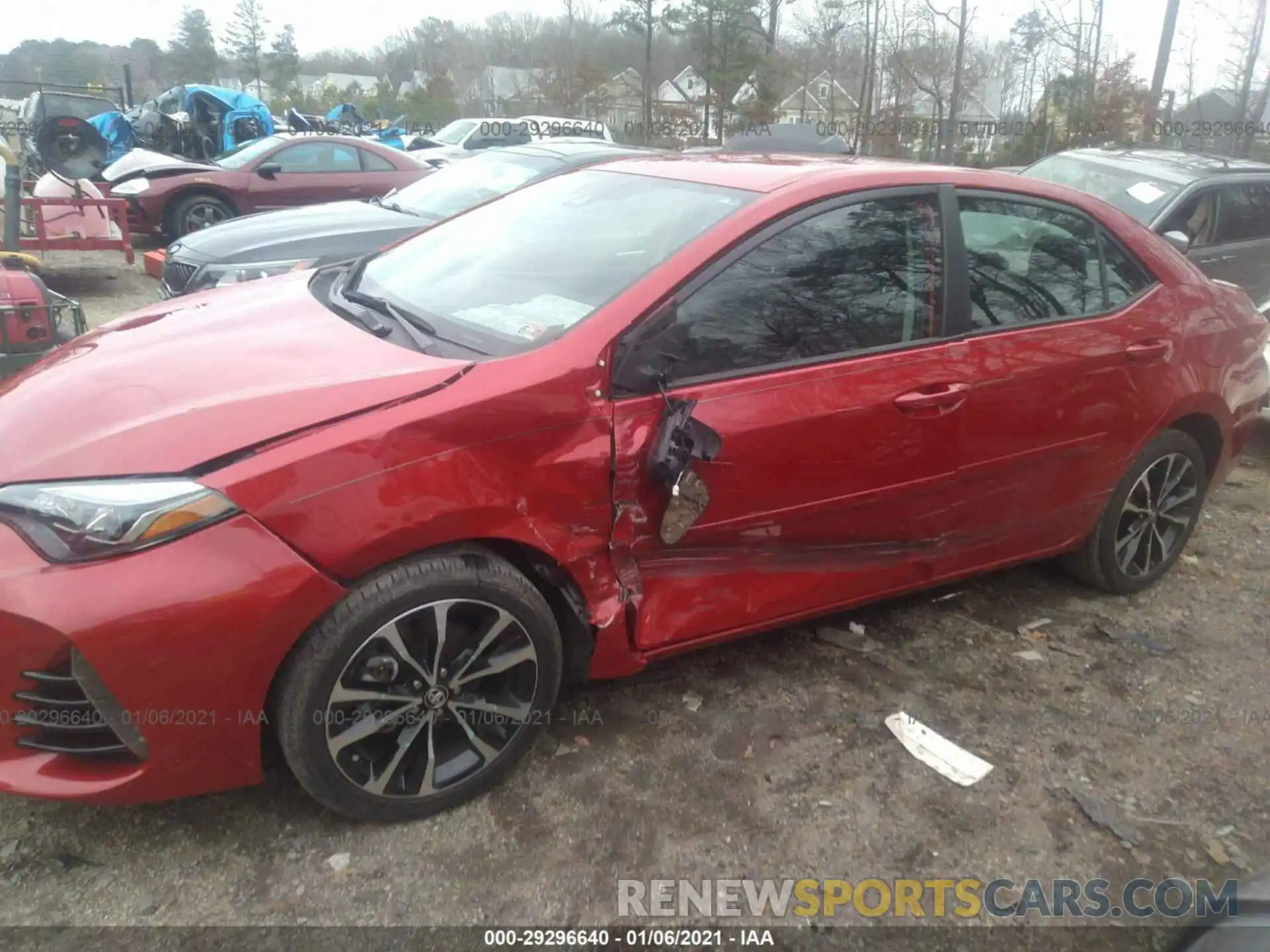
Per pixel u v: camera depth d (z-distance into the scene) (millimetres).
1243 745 3148
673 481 2619
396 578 2357
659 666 3367
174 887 2369
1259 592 4230
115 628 2084
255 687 2246
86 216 9500
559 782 2783
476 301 3020
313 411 2326
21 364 4891
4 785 2248
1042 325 3430
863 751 3000
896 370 3066
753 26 24062
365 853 2500
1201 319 3906
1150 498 4012
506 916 2346
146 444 2229
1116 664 3586
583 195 3498
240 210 11461
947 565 3486
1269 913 2355
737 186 3119
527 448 2490
